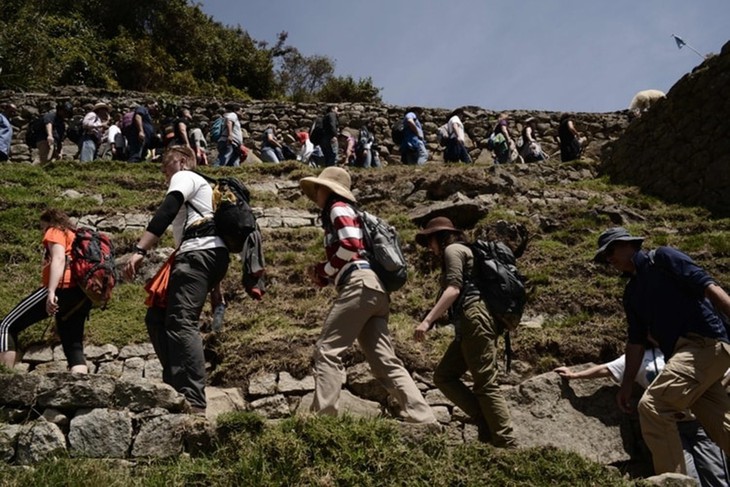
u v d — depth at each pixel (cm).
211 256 558
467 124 1808
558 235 999
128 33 2820
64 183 1183
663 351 554
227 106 1795
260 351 725
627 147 1293
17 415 474
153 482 436
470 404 591
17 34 2225
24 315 600
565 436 606
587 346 726
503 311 579
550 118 1823
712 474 549
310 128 1803
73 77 2423
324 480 442
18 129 1684
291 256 929
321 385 518
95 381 481
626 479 474
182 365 529
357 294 533
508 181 1166
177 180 570
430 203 1101
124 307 827
